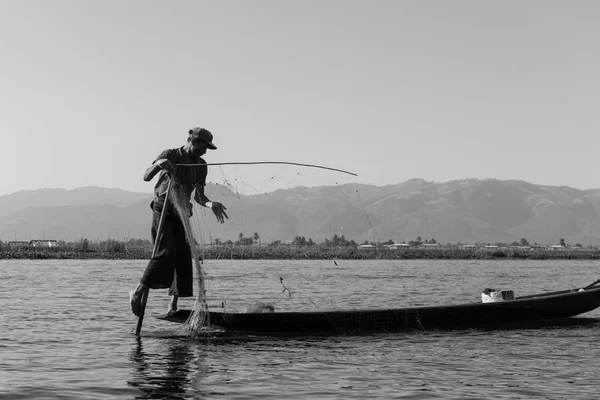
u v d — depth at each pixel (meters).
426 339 10.45
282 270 35.81
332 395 6.86
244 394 6.89
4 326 11.45
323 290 20.56
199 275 10.48
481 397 6.81
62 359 8.52
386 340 10.30
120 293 18.77
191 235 10.20
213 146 10.34
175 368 8.09
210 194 11.80
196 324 10.48
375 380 7.54
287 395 6.86
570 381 7.52
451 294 19.78
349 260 67.69
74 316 12.97
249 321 10.55
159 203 10.23
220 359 8.66
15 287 21.11
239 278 26.69
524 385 7.31
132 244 78.44
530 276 34.56
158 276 9.99
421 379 7.59
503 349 9.52
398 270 39.66
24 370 7.85
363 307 15.59
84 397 6.70
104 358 8.62
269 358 8.77
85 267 38.91
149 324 11.80
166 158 10.11
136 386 7.17
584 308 12.53
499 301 12.18
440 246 137.38
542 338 10.58
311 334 10.77
